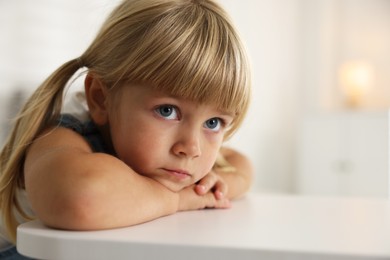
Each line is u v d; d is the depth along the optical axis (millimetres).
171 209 527
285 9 2865
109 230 415
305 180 2584
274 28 2773
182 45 526
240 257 341
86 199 409
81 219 404
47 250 374
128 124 551
